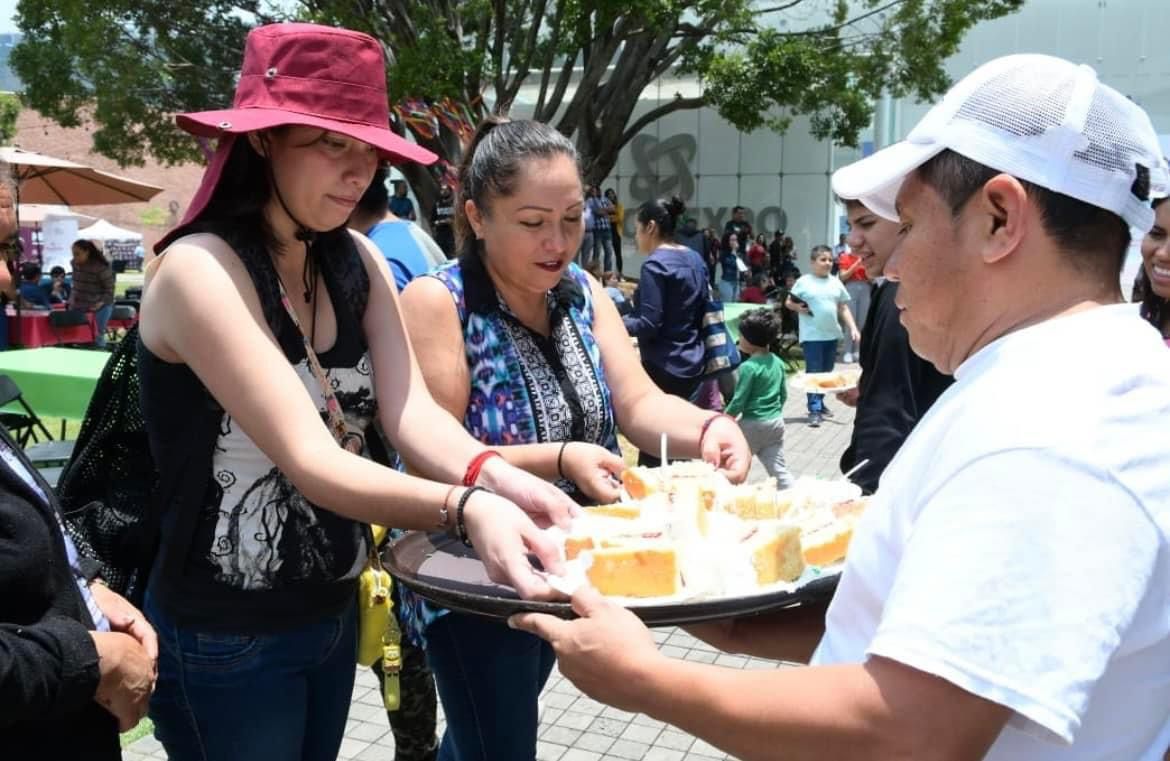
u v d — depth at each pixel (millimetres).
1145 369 1058
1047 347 1077
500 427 2283
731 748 1128
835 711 1041
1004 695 952
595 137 18688
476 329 2279
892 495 1168
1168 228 2928
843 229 23406
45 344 13609
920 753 1003
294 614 1874
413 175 15047
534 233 2182
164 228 39000
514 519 1634
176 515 1812
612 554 1640
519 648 2223
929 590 999
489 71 14562
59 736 1554
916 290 1201
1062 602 957
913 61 16984
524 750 2295
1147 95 20375
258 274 1801
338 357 1954
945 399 1146
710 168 23859
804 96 16922
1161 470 1009
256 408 1696
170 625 1856
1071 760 1069
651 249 6250
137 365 1876
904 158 1181
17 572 1469
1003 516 985
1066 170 1077
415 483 1689
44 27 16766
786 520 1894
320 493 1691
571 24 14805
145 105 16875
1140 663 1063
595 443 2414
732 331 10430
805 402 10711
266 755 1906
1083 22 20625
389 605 2279
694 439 2434
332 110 1788
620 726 3654
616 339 2580
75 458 1938
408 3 14594
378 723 3682
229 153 1792
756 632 1729
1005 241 1114
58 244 25250
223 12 16984
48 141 36594
